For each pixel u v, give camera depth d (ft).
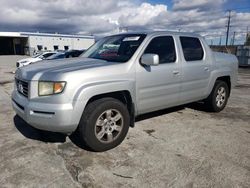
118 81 12.34
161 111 19.21
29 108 11.25
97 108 11.68
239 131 15.35
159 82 14.32
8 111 19.83
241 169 10.73
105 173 10.29
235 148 12.83
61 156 11.76
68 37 202.18
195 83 16.79
